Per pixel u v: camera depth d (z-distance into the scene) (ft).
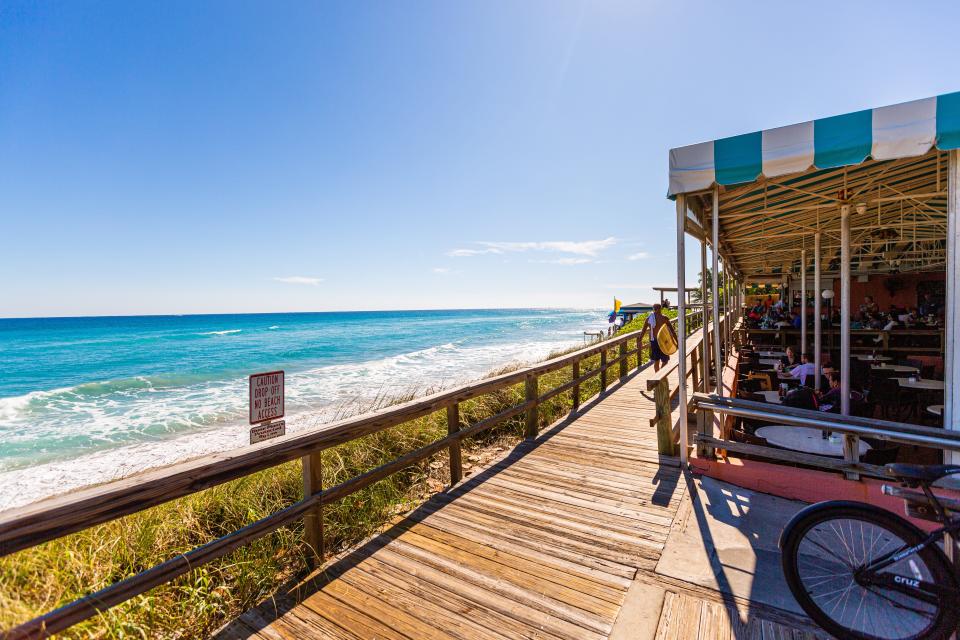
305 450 8.98
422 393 41.96
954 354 9.43
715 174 11.17
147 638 7.23
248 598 8.27
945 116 8.70
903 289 44.93
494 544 9.88
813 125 9.94
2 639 5.35
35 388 58.75
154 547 9.57
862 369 20.63
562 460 14.98
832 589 7.08
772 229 20.35
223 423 35.86
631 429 18.38
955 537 6.33
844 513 6.99
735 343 37.99
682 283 12.94
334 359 81.61
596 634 7.11
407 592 8.32
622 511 11.21
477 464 15.80
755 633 6.99
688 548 9.43
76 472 24.41
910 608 6.56
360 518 11.38
